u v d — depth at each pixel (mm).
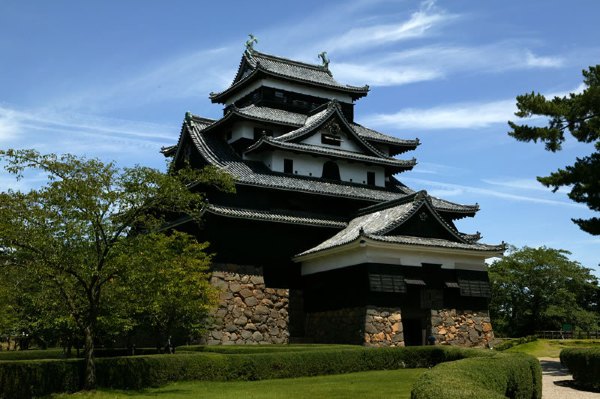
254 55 50344
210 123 47875
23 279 22812
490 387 14438
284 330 36688
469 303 36375
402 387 20531
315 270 37344
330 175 43500
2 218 18859
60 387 20391
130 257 20578
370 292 32875
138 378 21703
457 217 44188
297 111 48906
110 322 23531
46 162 19750
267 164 41906
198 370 23141
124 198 20547
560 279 67875
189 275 27812
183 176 22906
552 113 31859
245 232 37000
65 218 19734
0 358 32781
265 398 18125
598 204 30734
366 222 38062
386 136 49344
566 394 20703
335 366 26375
